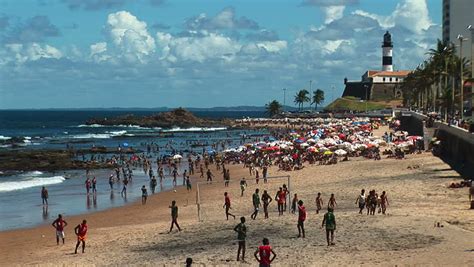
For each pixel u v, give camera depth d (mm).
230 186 66812
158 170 82750
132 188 70625
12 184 75188
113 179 76375
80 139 171125
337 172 70688
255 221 40562
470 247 28594
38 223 48312
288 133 164250
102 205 57688
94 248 35844
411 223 35000
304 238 33344
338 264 26625
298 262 27500
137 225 44062
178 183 74188
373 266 25750
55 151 119688
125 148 129875
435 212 39531
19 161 101500
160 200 59375
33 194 66688
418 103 169875
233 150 105562
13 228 46062
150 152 125750
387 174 64125
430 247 28844
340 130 142750
